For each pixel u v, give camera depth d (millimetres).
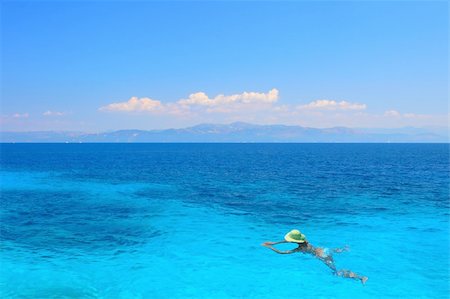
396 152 138250
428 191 31359
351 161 77875
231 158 93812
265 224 19828
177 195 30125
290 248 15422
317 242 16172
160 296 10852
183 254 14719
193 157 100250
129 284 11727
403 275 12297
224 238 17094
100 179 42375
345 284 11578
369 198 27938
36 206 25391
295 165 65750
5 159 88250
